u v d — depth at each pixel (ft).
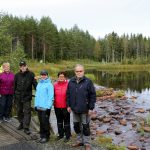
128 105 79.46
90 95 31.24
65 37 361.30
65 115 33.24
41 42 310.24
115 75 214.28
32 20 313.94
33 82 35.24
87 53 444.96
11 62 67.10
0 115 39.99
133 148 39.50
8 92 39.68
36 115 46.14
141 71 282.56
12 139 33.94
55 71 203.21
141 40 493.77
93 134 45.19
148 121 55.88
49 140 34.14
